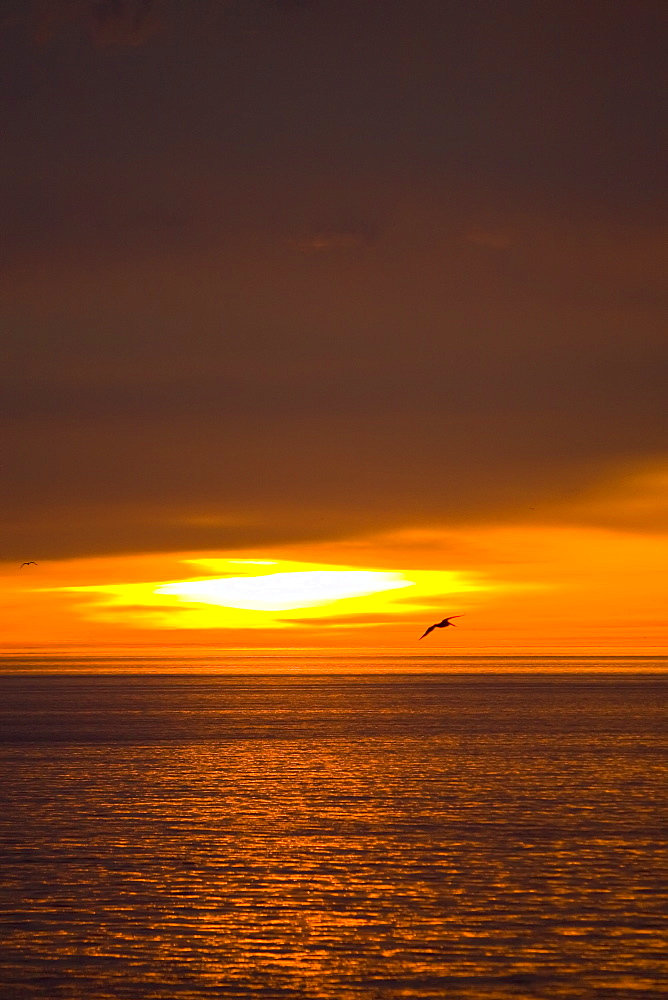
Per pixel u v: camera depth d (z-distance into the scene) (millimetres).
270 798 144625
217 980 73562
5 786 156750
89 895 92688
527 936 81500
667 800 139875
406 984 72625
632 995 70625
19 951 78500
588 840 113938
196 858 106625
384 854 108125
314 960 76875
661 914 86500
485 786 154625
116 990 71688
